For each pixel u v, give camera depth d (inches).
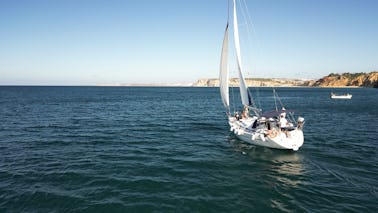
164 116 1354.6
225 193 404.5
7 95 3277.6
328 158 585.0
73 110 1596.9
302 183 442.9
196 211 350.0
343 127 1008.2
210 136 839.7
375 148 676.1
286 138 604.1
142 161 564.1
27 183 439.5
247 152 634.8
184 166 530.9
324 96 3513.8
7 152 633.6
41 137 812.0
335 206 361.7
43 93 4052.7
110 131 919.0
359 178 465.1
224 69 840.9
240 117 848.3
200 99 2878.9
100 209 354.3
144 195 395.5
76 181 448.5
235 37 753.6
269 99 2883.9
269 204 369.4
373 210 350.6
